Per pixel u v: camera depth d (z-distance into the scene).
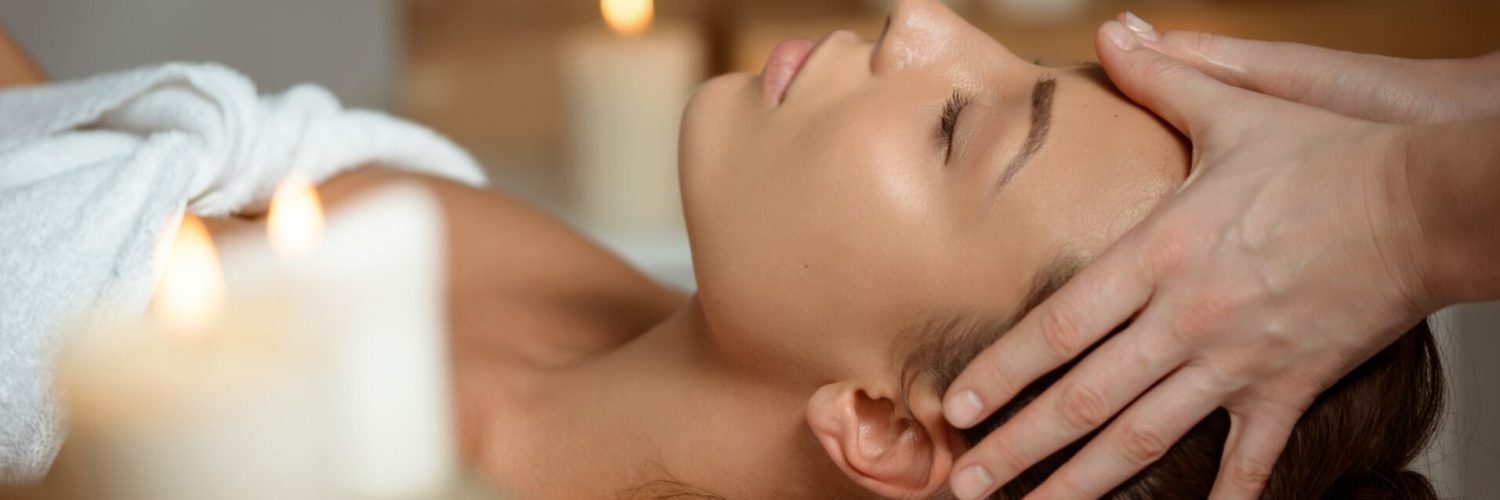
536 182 2.50
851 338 0.93
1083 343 0.76
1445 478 1.19
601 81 2.17
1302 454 0.83
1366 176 0.71
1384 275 0.71
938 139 0.91
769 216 0.93
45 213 0.92
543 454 1.08
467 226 1.34
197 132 1.08
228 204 1.11
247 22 2.07
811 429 0.98
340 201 1.26
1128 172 0.85
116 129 1.16
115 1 2.00
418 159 1.42
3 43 1.43
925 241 0.89
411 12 2.55
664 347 1.07
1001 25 2.28
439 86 2.59
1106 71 0.89
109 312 0.89
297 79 2.12
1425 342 0.88
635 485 1.05
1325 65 0.88
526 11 2.60
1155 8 2.26
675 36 2.20
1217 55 0.91
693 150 0.99
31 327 0.87
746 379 1.01
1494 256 0.67
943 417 0.91
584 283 1.35
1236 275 0.73
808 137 0.93
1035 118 0.89
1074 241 0.84
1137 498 0.86
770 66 1.00
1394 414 0.85
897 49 0.95
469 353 1.16
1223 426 0.83
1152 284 0.75
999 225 0.87
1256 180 0.74
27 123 1.17
